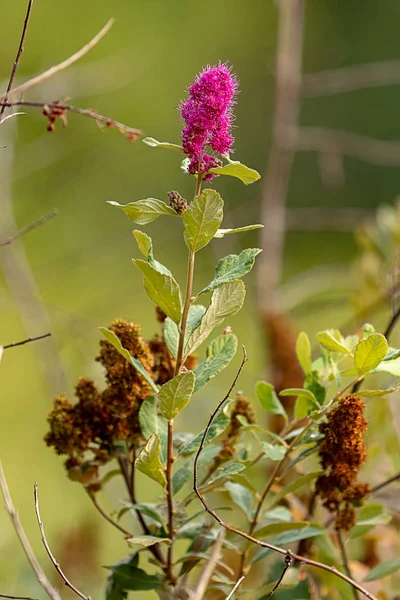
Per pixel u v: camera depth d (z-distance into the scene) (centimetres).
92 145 477
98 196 496
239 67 595
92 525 223
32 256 531
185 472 183
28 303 260
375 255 266
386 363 182
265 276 288
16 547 231
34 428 365
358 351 181
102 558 226
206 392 270
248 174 173
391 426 215
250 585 205
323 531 189
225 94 173
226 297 176
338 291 303
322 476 185
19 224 416
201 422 261
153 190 655
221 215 173
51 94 275
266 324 249
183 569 186
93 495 186
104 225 493
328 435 182
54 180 418
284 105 302
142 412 183
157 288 174
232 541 192
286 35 305
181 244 405
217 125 173
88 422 185
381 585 203
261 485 211
